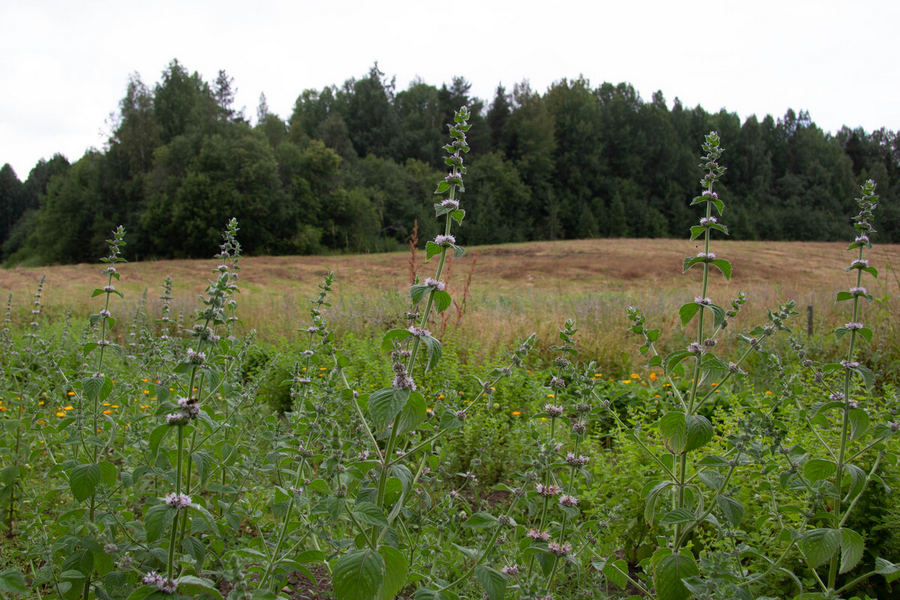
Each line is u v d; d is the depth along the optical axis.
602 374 7.73
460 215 2.17
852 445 3.15
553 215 68.88
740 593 2.08
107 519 2.28
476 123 78.06
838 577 2.91
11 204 82.69
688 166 81.88
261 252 48.78
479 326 9.70
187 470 2.57
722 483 2.32
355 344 7.27
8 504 3.26
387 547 1.82
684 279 29.61
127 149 54.88
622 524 3.42
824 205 77.56
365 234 55.12
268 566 2.14
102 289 2.94
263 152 50.97
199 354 2.24
